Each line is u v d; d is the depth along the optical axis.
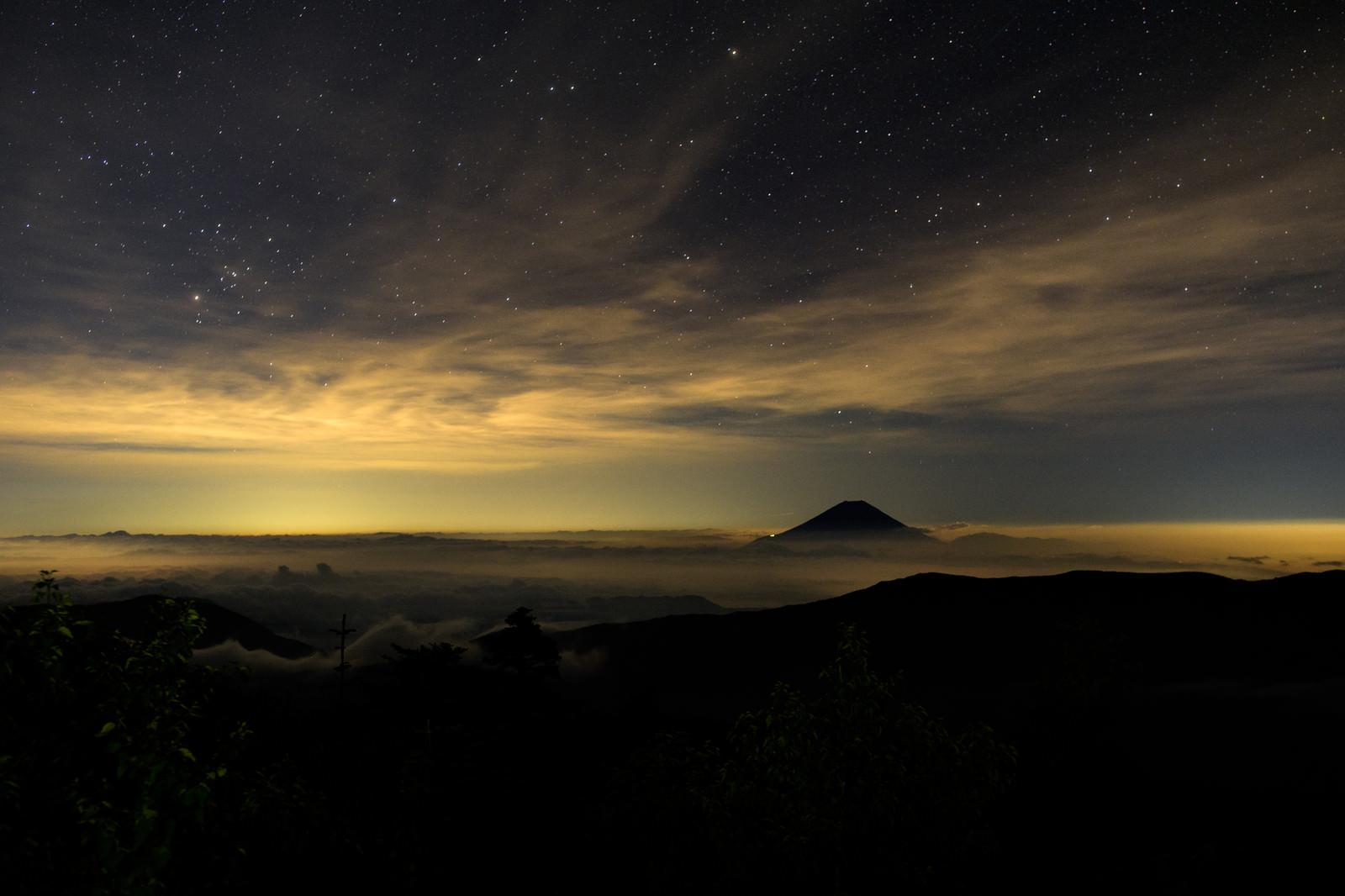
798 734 8.88
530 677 30.36
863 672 9.15
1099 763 31.62
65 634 4.98
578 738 21.56
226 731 7.12
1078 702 43.50
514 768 13.04
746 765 9.41
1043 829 22.23
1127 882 18.47
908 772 8.88
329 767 12.01
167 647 5.36
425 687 24.45
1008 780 9.22
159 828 5.00
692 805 10.68
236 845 6.21
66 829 5.05
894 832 8.72
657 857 10.91
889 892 8.75
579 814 12.65
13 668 5.06
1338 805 24.42
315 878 8.11
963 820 8.95
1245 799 26.38
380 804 10.50
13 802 4.73
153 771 4.85
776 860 9.13
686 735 11.58
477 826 11.07
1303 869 18.84
